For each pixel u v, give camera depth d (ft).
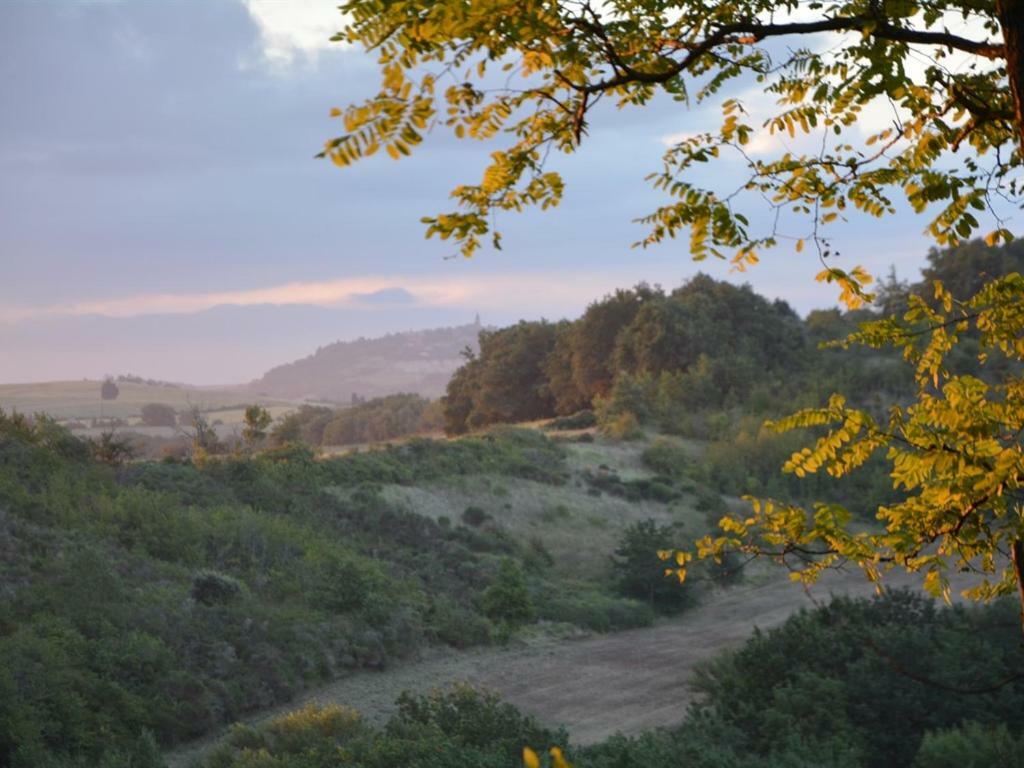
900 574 117.08
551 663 99.71
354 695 87.20
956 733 44.16
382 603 106.42
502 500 161.99
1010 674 49.06
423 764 47.24
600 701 84.53
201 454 145.69
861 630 55.31
